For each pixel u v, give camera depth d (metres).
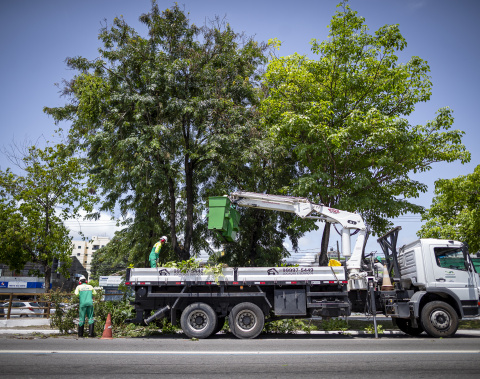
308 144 16.64
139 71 19.06
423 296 11.33
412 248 11.86
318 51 17.25
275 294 11.23
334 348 8.47
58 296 12.24
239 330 10.80
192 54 18.53
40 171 26.17
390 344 9.15
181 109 17.77
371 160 15.85
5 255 26.19
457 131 15.62
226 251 22.53
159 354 7.64
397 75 15.90
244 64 20.05
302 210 12.66
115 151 18.47
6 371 6.01
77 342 9.63
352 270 12.16
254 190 20.20
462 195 19.12
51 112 19.34
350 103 17.00
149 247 22.31
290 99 16.92
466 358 7.12
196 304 11.00
